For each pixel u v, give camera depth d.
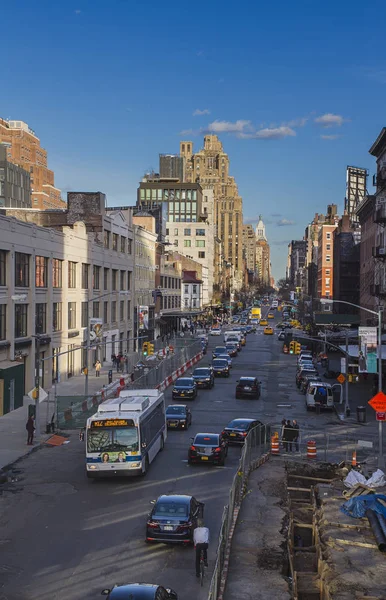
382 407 30.19
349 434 38.03
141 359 67.81
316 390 45.12
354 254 102.94
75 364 59.19
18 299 44.16
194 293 142.75
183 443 34.12
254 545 19.31
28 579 16.94
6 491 25.34
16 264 45.47
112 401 28.70
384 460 31.23
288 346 88.19
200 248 175.88
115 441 26.38
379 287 61.19
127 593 13.43
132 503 23.62
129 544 19.48
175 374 58.84
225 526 18.58
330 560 17.36
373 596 15.01
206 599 15.70
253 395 49.78
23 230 46.06
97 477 26.42
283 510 23.00
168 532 18.97
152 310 94.62
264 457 30.70
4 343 42.97
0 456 30.73
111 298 71.94
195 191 186.50
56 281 54.47
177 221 186.12
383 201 59.72
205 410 44.56
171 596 14.19
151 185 187.25
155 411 30.94
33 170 193.25
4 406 41.12
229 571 17.28
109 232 71.75
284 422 35.16
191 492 25.03
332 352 88.62
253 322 155.88
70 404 37.09
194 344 72.88
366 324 71.75
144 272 89.94
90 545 19.42
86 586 16.48
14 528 20.98
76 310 59.84
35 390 35.41
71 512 22.62
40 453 31.81
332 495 24.02
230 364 68.94
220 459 29.12
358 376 63.06
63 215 71.06
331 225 137.12
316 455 31.81
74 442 34.22
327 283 134.75
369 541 18.78
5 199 149.88
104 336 68.38
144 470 27.19
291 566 17.59
